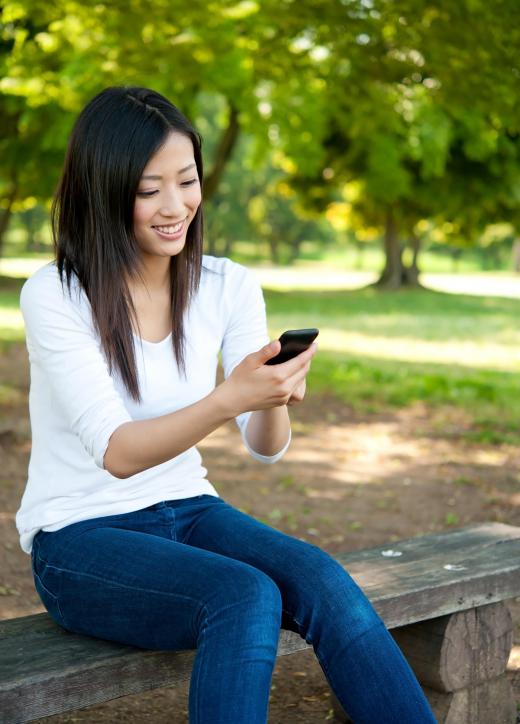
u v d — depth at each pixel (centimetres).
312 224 6088
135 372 217
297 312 1958
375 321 1775
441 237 3127
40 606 363
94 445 201
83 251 215
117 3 694
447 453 652
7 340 1301
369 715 191
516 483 575
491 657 260
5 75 882
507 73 717
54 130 984
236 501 527
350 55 812
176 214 212
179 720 276
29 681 183
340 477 588
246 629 181
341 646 193
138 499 219
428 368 1077
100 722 272
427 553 267
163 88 762
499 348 1330
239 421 240
